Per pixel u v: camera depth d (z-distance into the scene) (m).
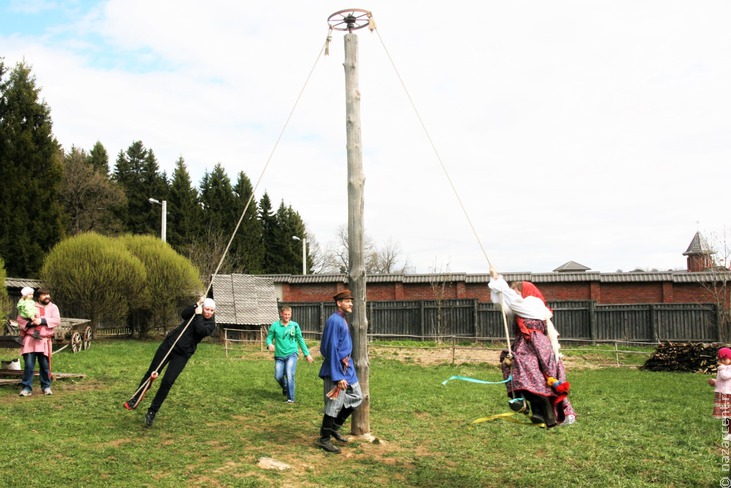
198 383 13.62
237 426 9.61
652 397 13.27
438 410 11.49
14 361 13.19
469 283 32.53
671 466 7.86
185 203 52.66
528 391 6.37
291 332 12.23
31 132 33.47
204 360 19.22
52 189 33.91
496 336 28.94
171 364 9.25
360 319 9.23
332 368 8.29
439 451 8.61
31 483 6.40
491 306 29.16
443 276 32.56
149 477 6.78
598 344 27.81
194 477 6.87
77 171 49.31
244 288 28.53
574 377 17.27
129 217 53.84
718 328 26.58
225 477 6.85
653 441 9.16
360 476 7.23
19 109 33.25
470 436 9.50
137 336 28.39
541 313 6.68
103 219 51.38
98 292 24.80
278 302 31.91
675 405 12.23
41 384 11.57
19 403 10.60
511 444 8.97
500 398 12.79
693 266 43.31
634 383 15.75
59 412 9.91
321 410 11.28
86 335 21.47
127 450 7.79
